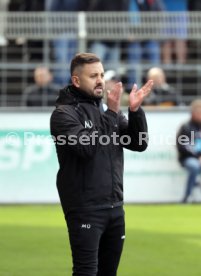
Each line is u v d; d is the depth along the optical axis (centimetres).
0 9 4191
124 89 3897
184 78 4059
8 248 2514
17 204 3616
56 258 2350
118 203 1520
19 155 3603
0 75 3975
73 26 3850
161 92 3897
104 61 3975
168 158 3662
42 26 3831
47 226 2975
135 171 3650
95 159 1498
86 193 1494
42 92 3884
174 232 2847
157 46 4041
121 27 3866
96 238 1493
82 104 1520
